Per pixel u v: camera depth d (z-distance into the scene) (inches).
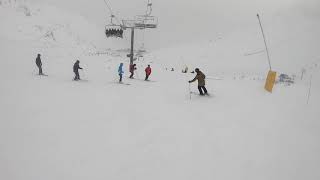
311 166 378.0
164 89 860.0
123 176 320.8
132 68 1077.1
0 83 688.4
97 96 679.1
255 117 581.0
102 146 392.8
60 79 857.5
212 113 600.4
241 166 366.0
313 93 882.8
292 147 435.2
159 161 364.5
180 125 509.7
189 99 730.2
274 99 757.9
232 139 454.9
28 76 837.2
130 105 626.5
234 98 757.3
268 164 376.2
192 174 338.3
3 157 330.6
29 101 561.0
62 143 387.2
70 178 305.7
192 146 419.5
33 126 434.3
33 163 326.6
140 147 402.3
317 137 482.9
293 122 558.6
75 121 479.5
